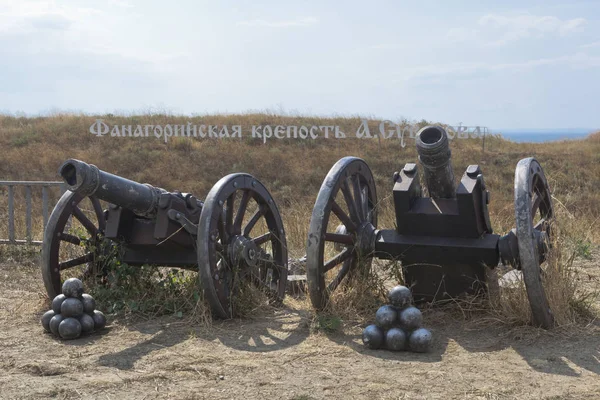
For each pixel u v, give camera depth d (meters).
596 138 37.03
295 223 10.59
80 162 5.40
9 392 4.05
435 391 4.00
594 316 5.61
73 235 6.82
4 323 5.73
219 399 3.92
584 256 8.44
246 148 30.02
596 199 23.02
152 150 29.30
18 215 11.08
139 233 6.24
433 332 5.33
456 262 5.77
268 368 4.48
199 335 5.31
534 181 5.92
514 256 5.51
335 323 5.40
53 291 6.17
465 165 28.12
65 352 4.89
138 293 6.22
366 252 6.03
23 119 35.16
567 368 4.41
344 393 3.99
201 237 5.60
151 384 4.20
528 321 5.29
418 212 5.77
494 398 3.87
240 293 5.97
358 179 6.36
